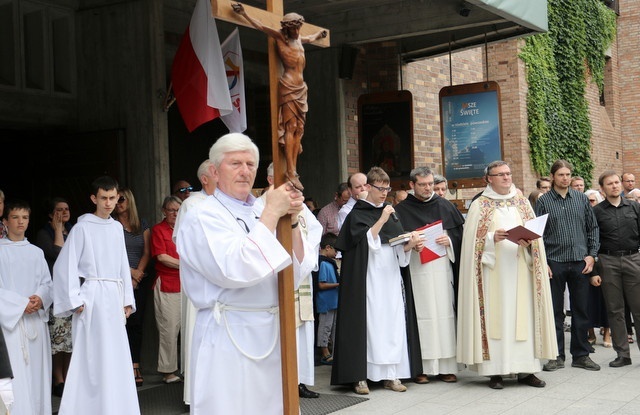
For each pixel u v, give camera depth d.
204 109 7.50
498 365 7.34
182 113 7.66
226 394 3.50
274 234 3.38
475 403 6.80
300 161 11.61
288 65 3.46
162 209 7.96
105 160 8.52
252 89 11.06
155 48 8.42
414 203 8.05
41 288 6.16
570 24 17.22
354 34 10.93
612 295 8.27
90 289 6.05
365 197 7.78
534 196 10.07
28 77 8.69
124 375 6.10
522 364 7.33
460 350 7.55
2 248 6.03
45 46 8.67
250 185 3.61
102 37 8.73
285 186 3.43
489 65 15.34
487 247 7.45
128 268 6.34
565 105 17.20
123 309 6.22
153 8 8.41
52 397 7.57
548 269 7.63
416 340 7.60
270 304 3.60
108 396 5.96
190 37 7.58
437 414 6.43
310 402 6.99
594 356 8.94
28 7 8.59
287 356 3.48
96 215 6.23
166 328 7.86
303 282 6.97
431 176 8.00
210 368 3.52
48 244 7.54
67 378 6.01
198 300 3.58
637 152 20.41
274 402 3.59
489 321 7.39
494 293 7.41
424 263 7.65
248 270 3.32
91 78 8.80
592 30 18.52
